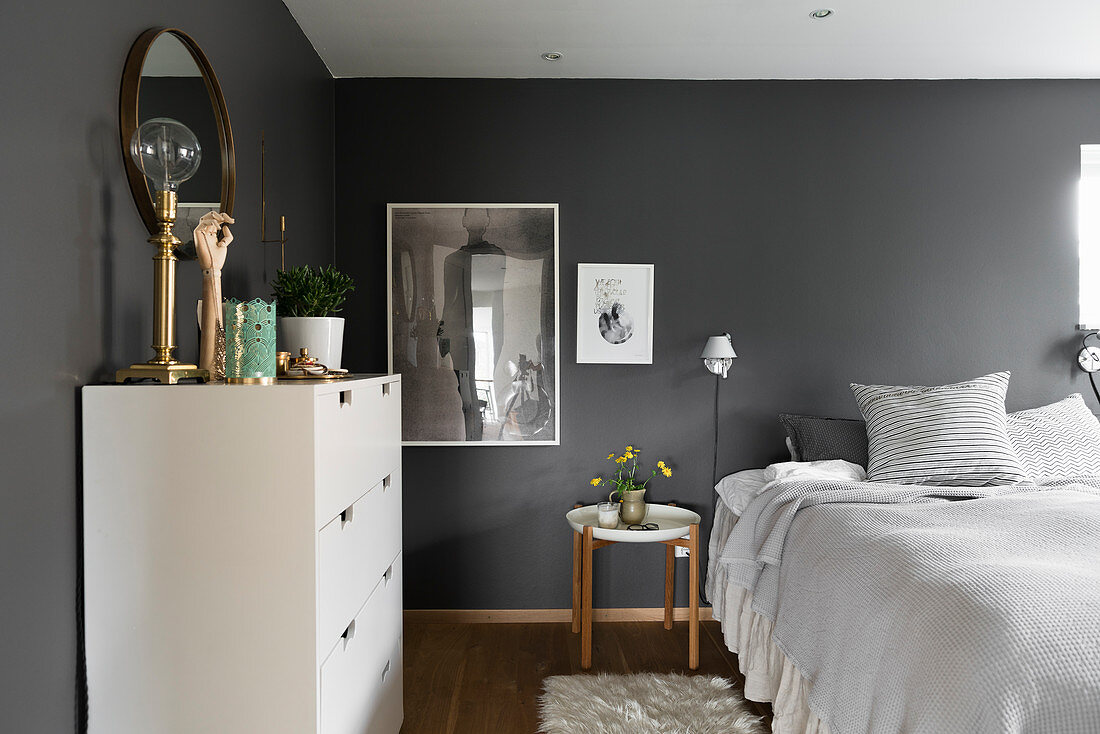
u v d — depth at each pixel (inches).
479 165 143.8
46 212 53.5
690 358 144.5
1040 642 58.3
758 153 144.4
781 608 98.3
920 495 106.3
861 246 144.9
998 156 145.2
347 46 128.0
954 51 131.6
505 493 144.4
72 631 57.7
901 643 67.8
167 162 59.9
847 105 144.9
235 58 91.1
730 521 129.7
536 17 117.3
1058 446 122.2
